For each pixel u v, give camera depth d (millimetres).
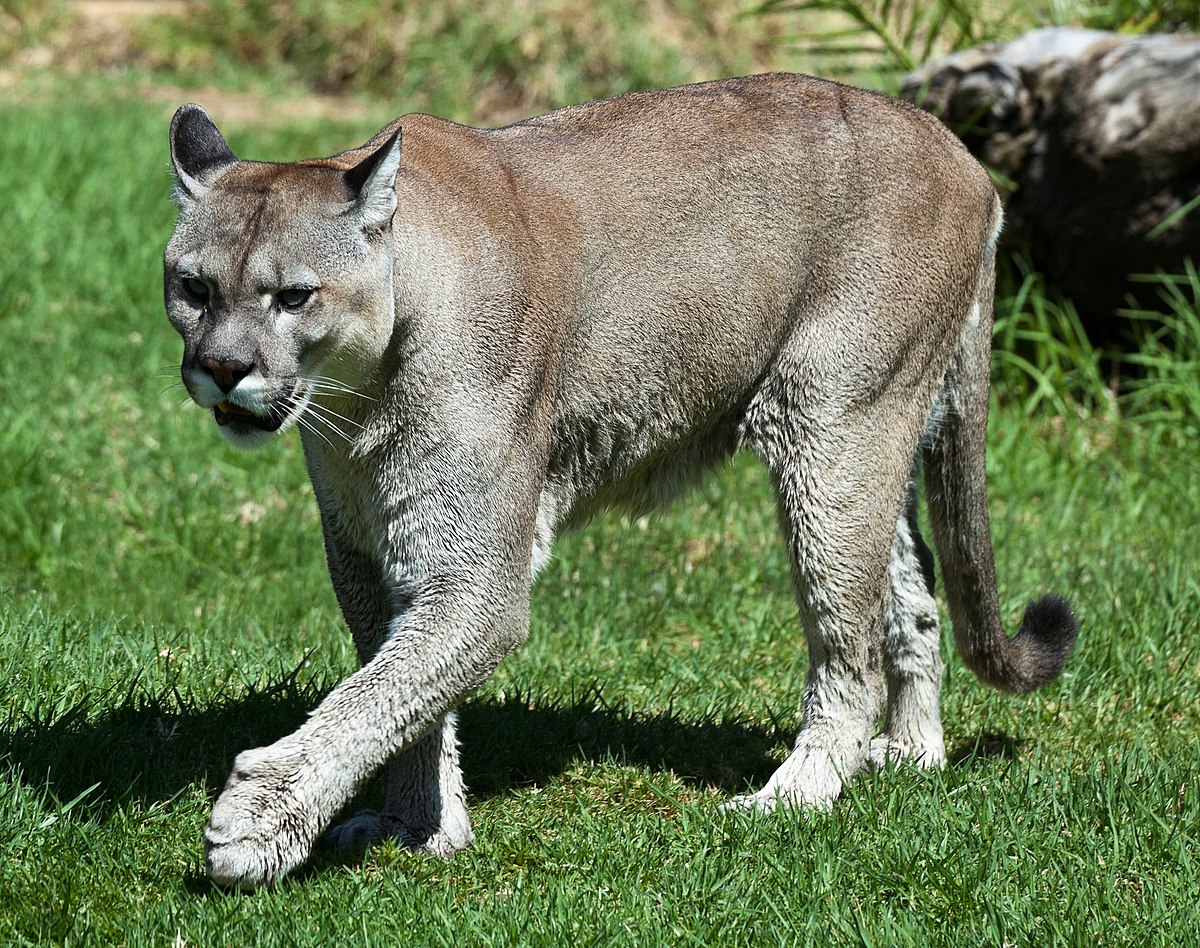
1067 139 17594
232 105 33312
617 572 14367
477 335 8641
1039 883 8648
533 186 9273
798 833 9148
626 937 8031
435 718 8680
